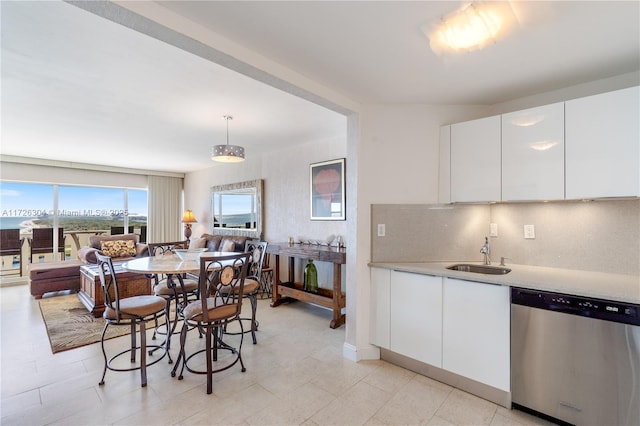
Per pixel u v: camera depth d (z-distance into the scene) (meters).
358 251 2.59
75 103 2.95
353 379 2.28
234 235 5.89
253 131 3.90
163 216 7.39
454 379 2.19
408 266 2.41
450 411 1.92
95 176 6.55
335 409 1.93
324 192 4.24
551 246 2.34
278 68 1.99
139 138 4.27
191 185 7.50
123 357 2.63
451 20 1.55
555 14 1.48
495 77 2.17
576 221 2.24
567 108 2.01
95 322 3.49
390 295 2.50
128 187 7.02
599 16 1.49
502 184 2.28
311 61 1.97
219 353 2.72
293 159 4.75
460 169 2.49
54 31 1.80
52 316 3.70
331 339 3.05
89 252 4.90
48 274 4.49
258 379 2.27
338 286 3.40
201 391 2.11
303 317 3.76
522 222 2.48
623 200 2.05
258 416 1.86
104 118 3.40
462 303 2.10
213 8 1.46
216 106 3.04
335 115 3.29
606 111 1.88
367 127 2.65
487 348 1.99
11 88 2.60
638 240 2.01
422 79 2.21
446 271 2.19
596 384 1.62
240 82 2.49
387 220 2.64
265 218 5.26
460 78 2.19
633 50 1.81
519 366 1.87
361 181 2.62
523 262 2.47
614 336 1.57
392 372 2.39
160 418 1.83
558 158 2.04
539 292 1.79
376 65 2.01
